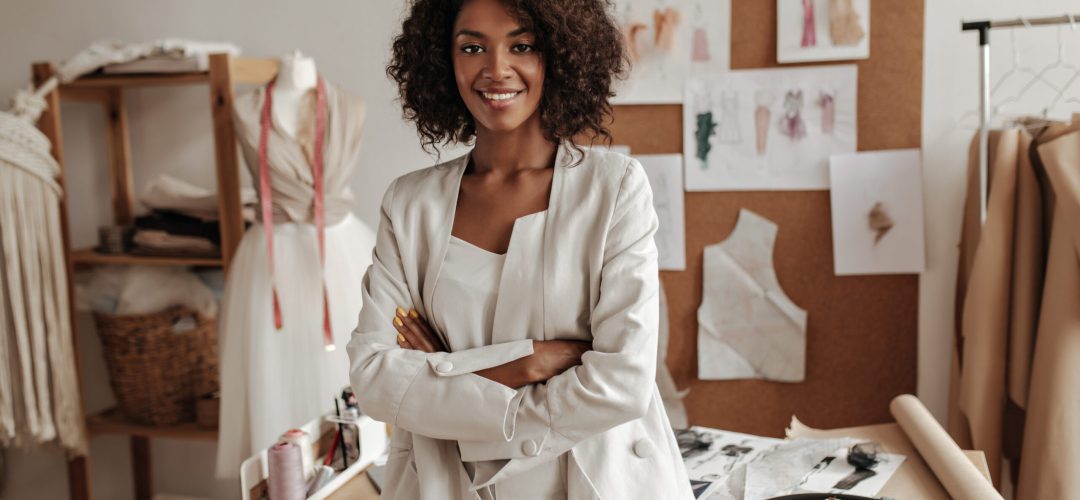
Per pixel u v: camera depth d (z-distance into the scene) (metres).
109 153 3.40
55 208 2.98
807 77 2.84
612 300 1.33
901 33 2.76
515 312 1.35
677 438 2.14
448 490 1.37
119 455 3.63
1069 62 2.65
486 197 1.41
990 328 2.43
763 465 1.98
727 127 2.92
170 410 3.13
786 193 2.92
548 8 1.32
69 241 3.06
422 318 1.45
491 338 1.38
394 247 1.47
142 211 3.48
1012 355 2.46
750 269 2.97
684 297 3.05
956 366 2.76
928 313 2.86
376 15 3.11
